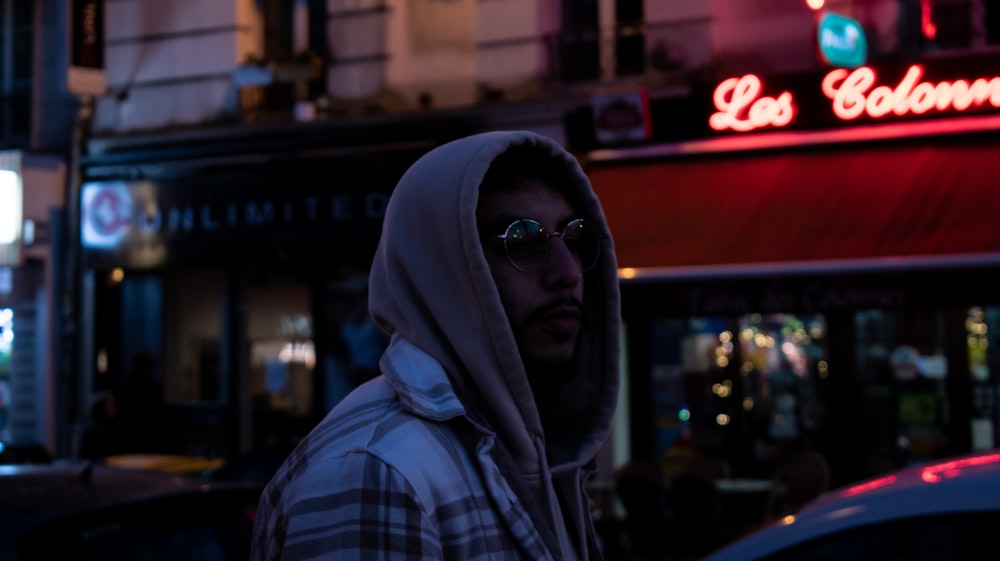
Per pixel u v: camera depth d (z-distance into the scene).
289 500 1.42
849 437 10.57
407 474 1.38
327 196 12.08
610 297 1.84
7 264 12.12
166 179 12.84
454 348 1.59
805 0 10.55
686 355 11.16
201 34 12.94
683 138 10.55
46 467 4.36
